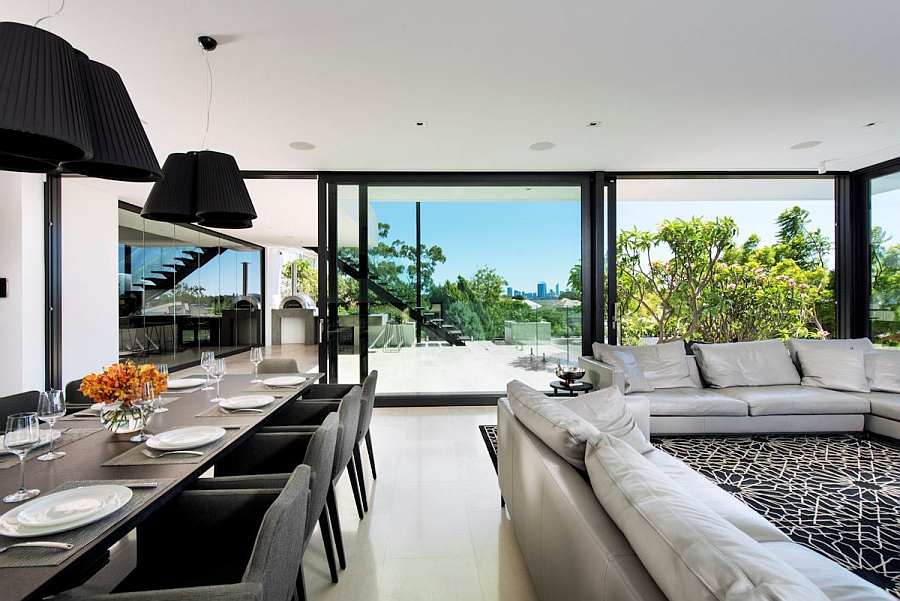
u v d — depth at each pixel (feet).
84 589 6.24
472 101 10.50
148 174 6.35
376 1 6.95
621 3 7.07
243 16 7.25
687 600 2.64
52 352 15.58
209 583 4.35
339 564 6.74
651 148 13.93
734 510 5.52
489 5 7.09
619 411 7.77
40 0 6.72
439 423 14.46
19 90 4.51
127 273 20.24
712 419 12.28
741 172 16.79
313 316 40.93
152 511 4.11
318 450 5.34
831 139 13.21
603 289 16.70
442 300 16.98
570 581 4.26
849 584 3.86
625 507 3.69
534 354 17.04
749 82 9.71
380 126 11.93
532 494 5.82
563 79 9.52
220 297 29.91
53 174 15.53
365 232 16.65
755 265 19.89
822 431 12.30
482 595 6.08
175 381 9.81
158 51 8.21
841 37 8.05
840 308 17.12
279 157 14.52
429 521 8.15
